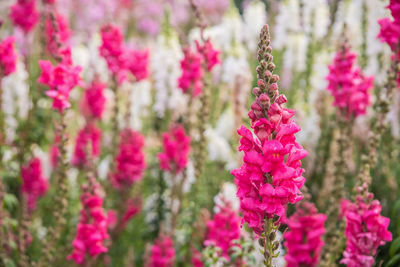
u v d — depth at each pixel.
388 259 3.38
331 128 4.87
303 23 5.75
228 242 3.39
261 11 6.68
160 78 5.54
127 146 4.65
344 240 3.38
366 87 3.79
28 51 4.68
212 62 4.04
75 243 3.36
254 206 2.11
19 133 4.97
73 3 9.65
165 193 5.25
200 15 4.07
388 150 4.30
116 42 4.45
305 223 2.82
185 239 4.27
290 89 5.82
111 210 4.79
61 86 3.38
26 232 4.04
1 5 6.72
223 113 5.78
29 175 4.78
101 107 5.17
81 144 5.13
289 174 2.03
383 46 4.54
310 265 2.89
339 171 3.75
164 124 5.58
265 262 2.19
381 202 4.13
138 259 4.84
